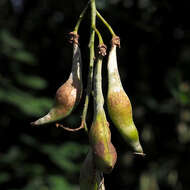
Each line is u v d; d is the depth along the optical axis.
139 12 7.85
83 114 3.40
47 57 10.07
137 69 8.62
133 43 8.34
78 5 8.98
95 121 3.19
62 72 9.88
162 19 7.56
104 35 7.99
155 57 8.28
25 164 8.30
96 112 3.22
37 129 8.76
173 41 7.86
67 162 8.02
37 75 9.81
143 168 9.16
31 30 10.54
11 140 8.73
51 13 10.31
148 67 8.50
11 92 8.13
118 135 8.56
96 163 3.10
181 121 8.73
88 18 8.25
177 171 8.80
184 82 7.41
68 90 3.50
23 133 8.73
